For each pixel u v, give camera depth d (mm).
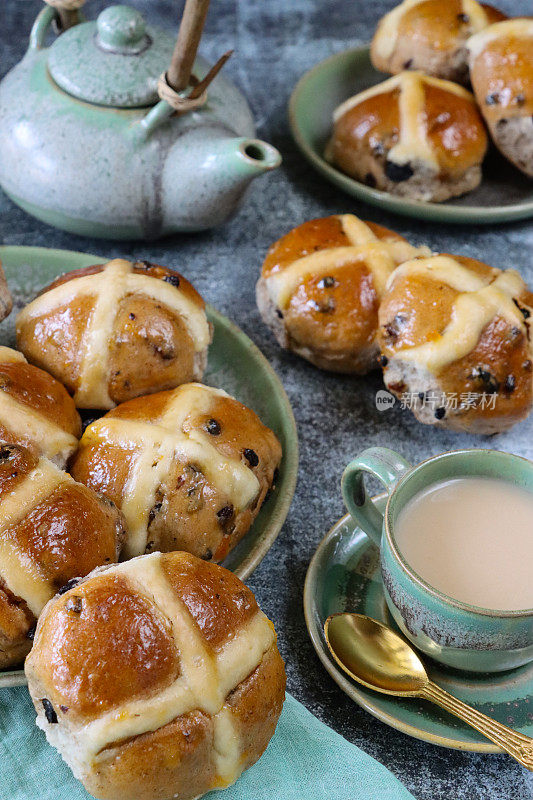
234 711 689
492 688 738
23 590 707
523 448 874
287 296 870
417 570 723
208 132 914
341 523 785
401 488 729
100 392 808
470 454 743
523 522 737
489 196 1014
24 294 893
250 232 994
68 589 702
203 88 882
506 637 705
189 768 681
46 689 678
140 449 763
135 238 961
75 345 806
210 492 760
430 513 738
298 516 828
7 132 919
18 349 825
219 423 781
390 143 981
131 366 806
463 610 697
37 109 911
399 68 1032
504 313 826
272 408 842
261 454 785
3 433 750
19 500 720
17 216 989
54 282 842
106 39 906
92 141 902
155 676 679
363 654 737
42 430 759
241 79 1121
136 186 911
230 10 1168
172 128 908
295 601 785
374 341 869
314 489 843
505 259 985
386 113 985
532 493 744
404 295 834
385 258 870
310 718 732
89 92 902
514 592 717
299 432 873
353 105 1015
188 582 701
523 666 747
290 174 1044
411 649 742
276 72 1133
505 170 1035
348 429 877
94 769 671
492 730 711
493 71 983
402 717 720
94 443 770
